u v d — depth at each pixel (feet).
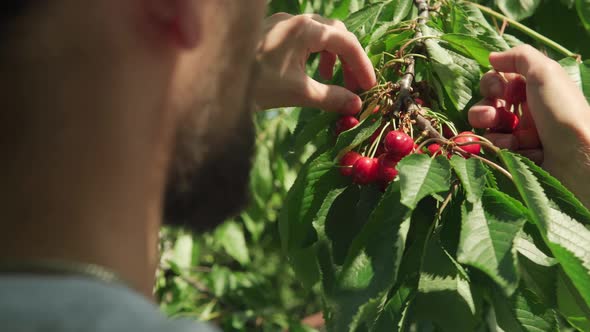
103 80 2.19
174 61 2.42
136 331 1.95
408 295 3.54
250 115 2.74
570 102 3.62
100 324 1.93
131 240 2.29
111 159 2.22
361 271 3.26
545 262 3.40
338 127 3.77
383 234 3.29
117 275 2.17
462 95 3.81
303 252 3.86
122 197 2.26
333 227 3.64
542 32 5.04
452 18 4.20
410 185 3.24
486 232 3.20
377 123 3.62
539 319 3.44
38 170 2.12
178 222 2.66
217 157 2.63
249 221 7.40
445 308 3.49
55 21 2.13
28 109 2.11
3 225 2.10
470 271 3.49
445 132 3.74
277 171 6.94
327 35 3.74
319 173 3.67
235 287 7.23
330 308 3.40
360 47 3.76
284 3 5.32
